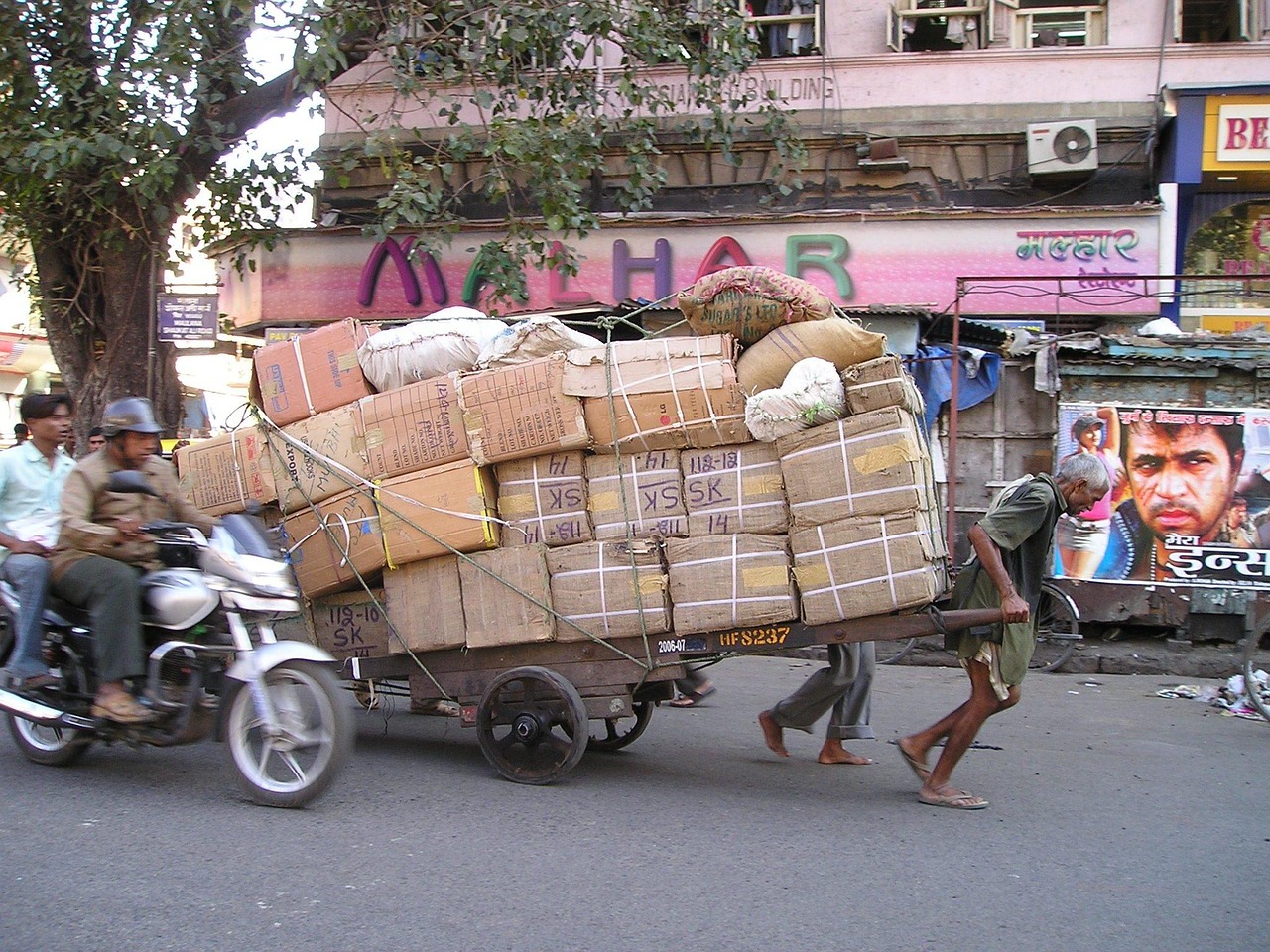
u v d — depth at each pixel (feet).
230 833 14.40
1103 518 30.48
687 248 36.63
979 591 16.60
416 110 39.81
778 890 13.00
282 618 16.66
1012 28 38.75
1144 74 37.37
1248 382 30.30
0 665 17.51
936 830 15.58
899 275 35.65
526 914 12.00
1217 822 16.42
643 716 19.80
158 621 15.84
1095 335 31.24
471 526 17.70
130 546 16.12
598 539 17.46
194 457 19.77
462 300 37.86
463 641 17.97
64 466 18.84
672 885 13.05
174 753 18.71
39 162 26.81
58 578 16.21
